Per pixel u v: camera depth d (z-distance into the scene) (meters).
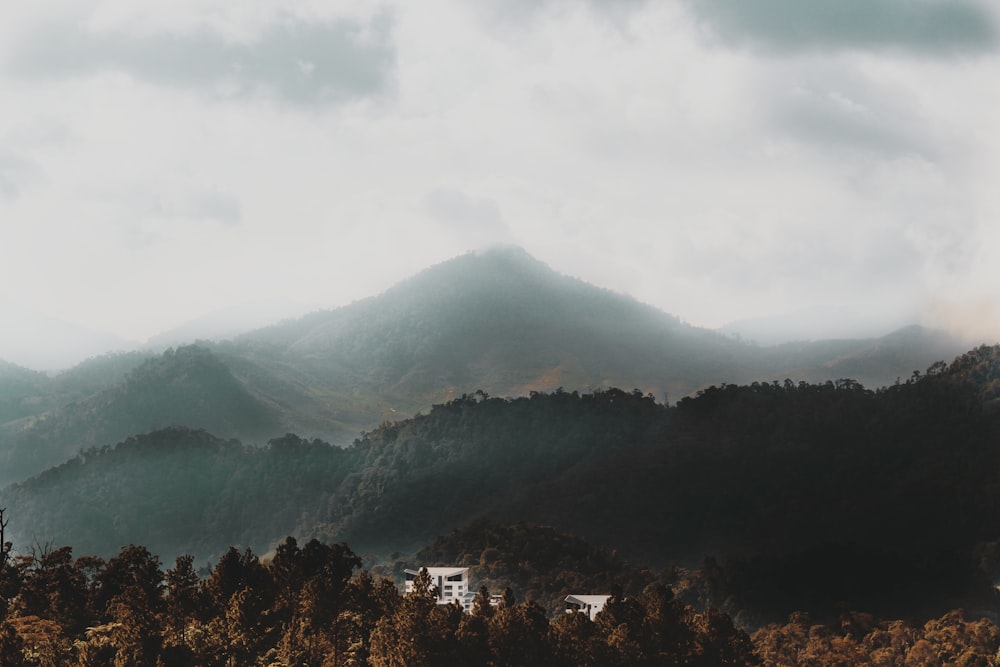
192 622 139.50
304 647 137.25
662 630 150.62
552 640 139.38
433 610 136.25
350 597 142.38
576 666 139.38
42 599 143.88
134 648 117.25
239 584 144.38
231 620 133.62
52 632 129.88
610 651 142.38
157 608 141.75
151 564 148.12
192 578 144.88
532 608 140.38
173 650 117.69
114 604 146.38
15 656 113.81
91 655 116.69
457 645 130.75
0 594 140.88
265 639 135.25
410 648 129.50
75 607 146.38
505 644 134.62
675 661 149.38
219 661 125.62
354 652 139.62
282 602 143.00
